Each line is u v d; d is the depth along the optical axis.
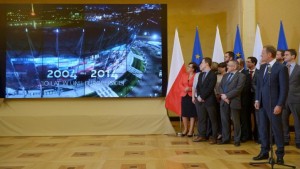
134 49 7.50
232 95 5.61
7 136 7.03
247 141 6.16
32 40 7.41
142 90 7.47
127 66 7.48
